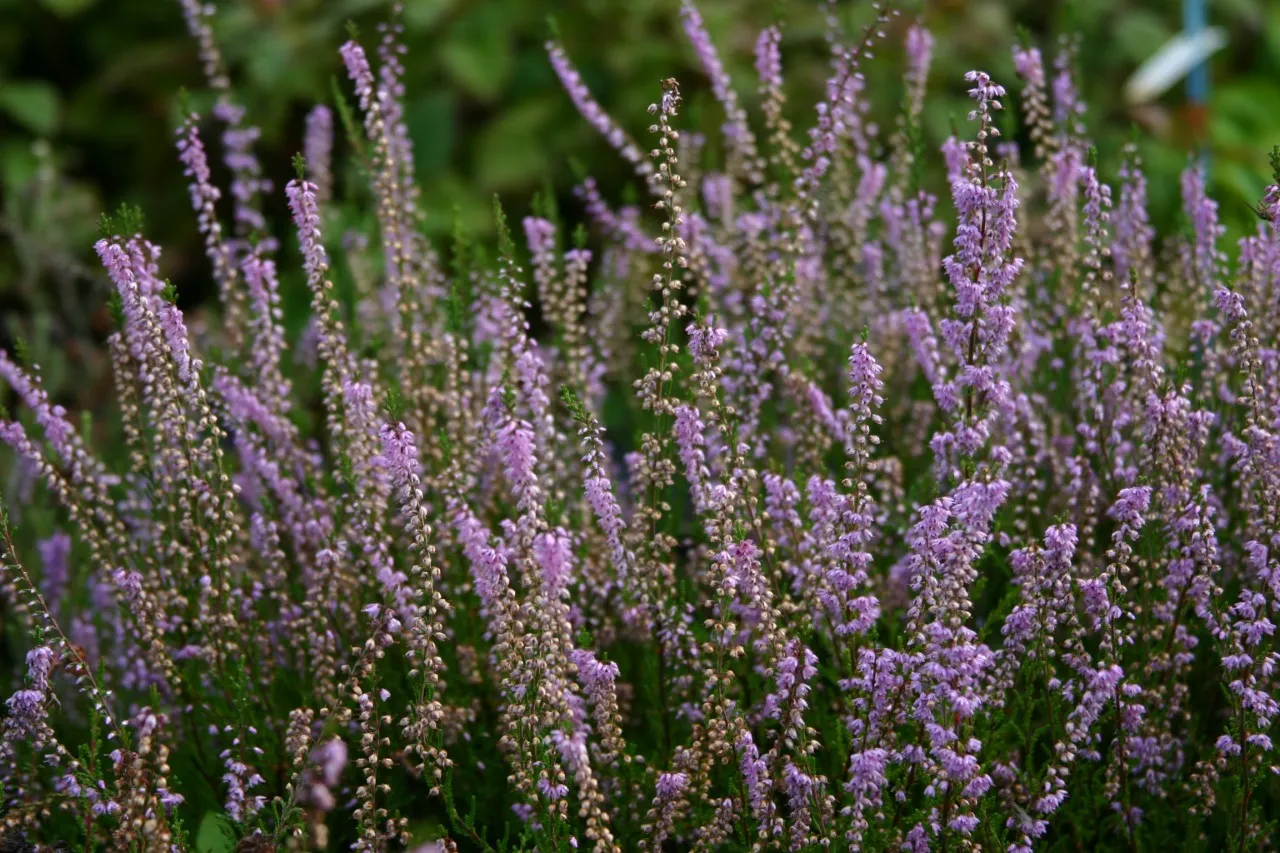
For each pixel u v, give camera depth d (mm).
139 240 1846
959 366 1784
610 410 2164
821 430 1904
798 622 1810
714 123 2459
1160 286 2094
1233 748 1771
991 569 1898
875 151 2055
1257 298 1897
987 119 1761
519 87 2611
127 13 2932
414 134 2555
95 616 1950
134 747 1836
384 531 1866
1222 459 1880
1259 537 1814
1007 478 1887
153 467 1885
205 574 1848
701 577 1841
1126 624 1825
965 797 1737
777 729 1832
